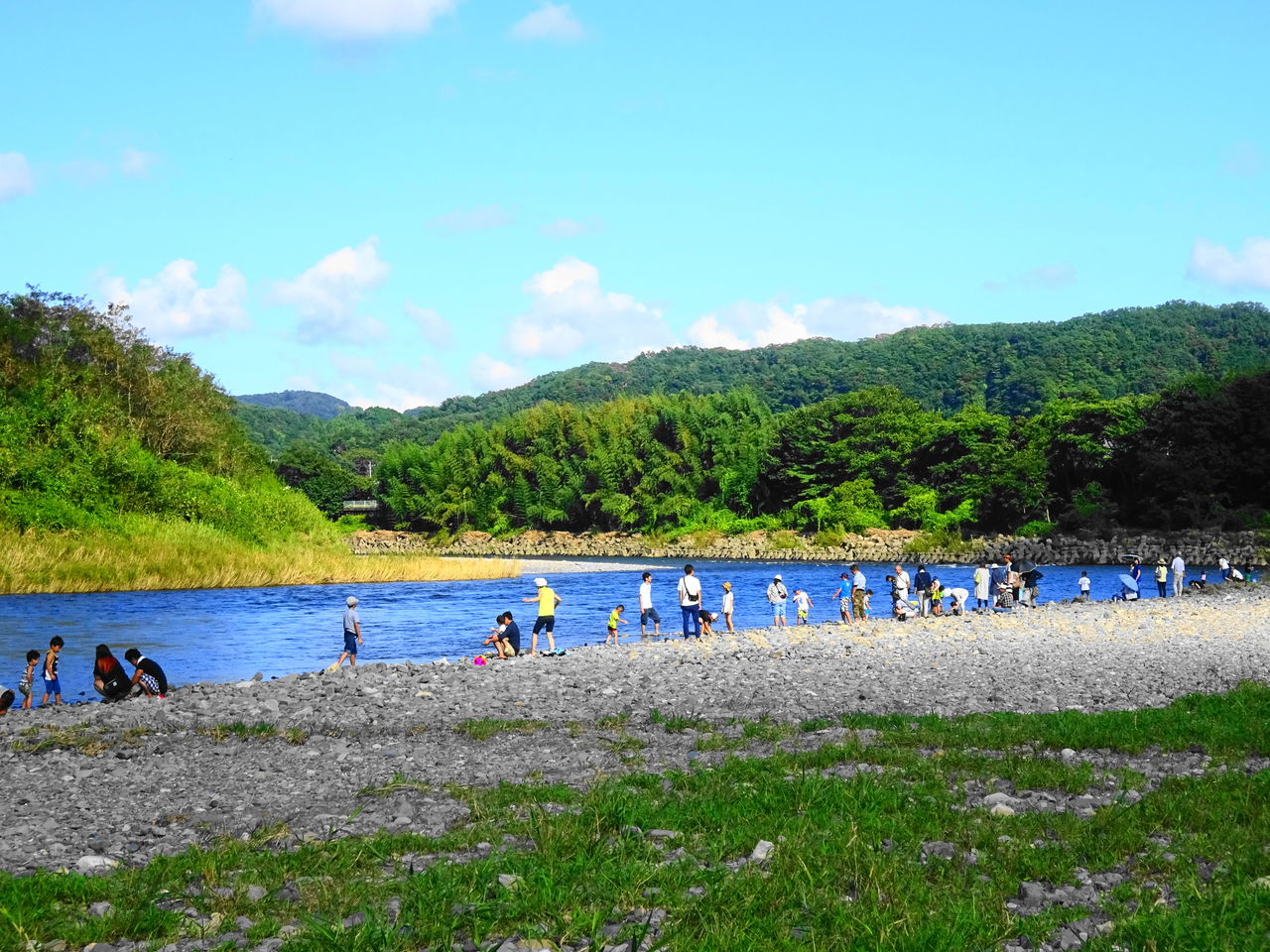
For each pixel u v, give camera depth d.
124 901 8.35
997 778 12.36
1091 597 58.47
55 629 37.44
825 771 13.00
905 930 7.34
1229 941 7.10
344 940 7.31
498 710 18.34
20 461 60.03
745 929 7.50
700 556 125.81
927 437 137.75
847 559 112.06
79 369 79.50
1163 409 112.50
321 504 178.75
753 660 25.23
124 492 64.81
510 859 9.27
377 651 33.66
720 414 153.00
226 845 10.08
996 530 123.75
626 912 8.09
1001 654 26.42
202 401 90.94
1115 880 8.67
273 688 21.52
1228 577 60.47
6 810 11.95
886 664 24.31
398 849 9.90
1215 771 12.38
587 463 152.25
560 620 43.72
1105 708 17.77
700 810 10.78
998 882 8.53
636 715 17.67
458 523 164.38
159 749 15.54
